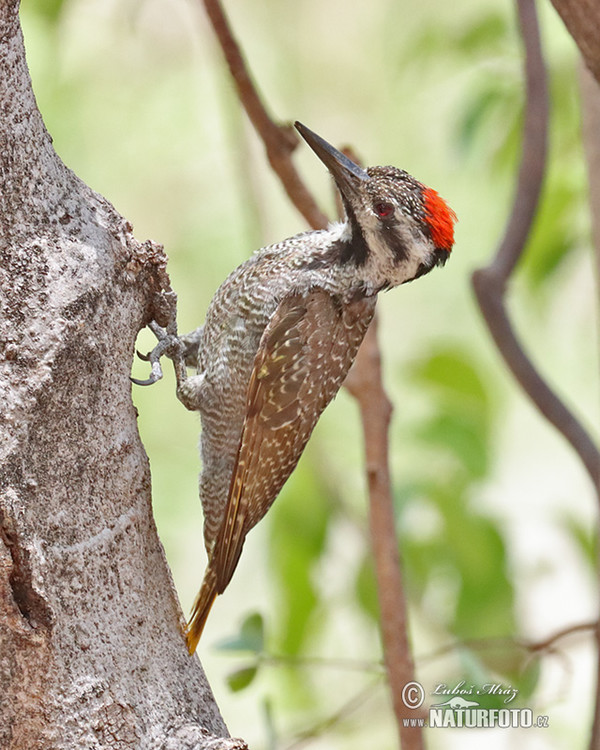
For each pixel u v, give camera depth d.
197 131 14.17
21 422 5.45
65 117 13.66
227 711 13.98
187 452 12.27
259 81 15.17
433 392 11.05
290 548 10.73
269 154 8.80
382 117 15.38
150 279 6.31
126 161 14.05
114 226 6.13
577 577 15.08
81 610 5.61
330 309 7.91
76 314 5.68
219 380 7.93
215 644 8.19
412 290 16.02
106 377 5.86
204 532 8.22
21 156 5.68
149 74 14.00
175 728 5.81
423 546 10.65
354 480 11.82
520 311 14.95
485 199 14.70
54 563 5.52
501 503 13.90
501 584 10.56
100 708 5.52
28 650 5.31
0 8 5.54
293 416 7.75
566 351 15.09
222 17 8.41
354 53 15.50
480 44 11.52
